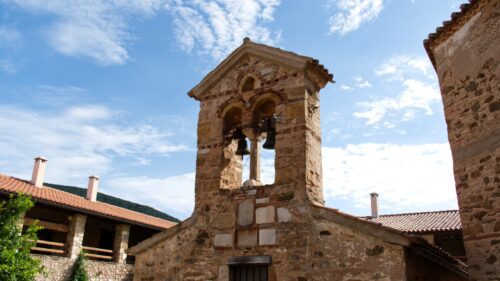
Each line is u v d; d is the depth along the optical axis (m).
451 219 18.05
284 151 9.13
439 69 9.10
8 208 11.34
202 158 10.23
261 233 8.81
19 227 11.73
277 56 9.81
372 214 22.98
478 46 8.14
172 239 9.91
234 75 10.48
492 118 7.61
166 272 9.70
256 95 9.93
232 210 9.35
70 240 18.97
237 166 10.43
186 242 9.68
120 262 20.95
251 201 9.18
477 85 8.05
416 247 7.48
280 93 9.59
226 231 9.25
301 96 9.31
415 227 17.97
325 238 8.10
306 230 8.34
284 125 9.33
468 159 7.96
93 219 22.23
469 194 7.80
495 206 7.27
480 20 8.16
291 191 8.76
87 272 19.17
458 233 16.16
